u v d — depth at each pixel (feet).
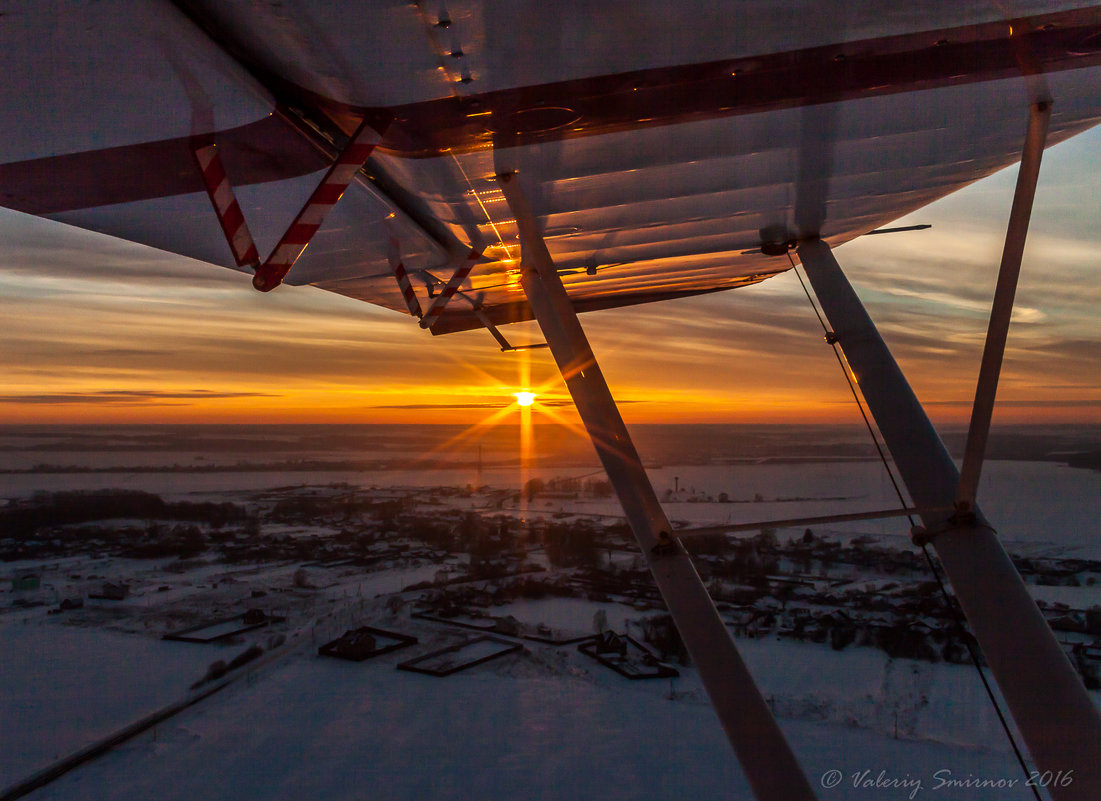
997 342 8.58
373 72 6.73
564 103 7.78
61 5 5.12
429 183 9.81
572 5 5.95
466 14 5.91
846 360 12.77
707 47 6.93
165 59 6.10
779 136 9.49
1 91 6.57
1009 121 9.55
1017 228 8.49
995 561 9.15
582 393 9.37
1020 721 8.27
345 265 14.39
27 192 9.17
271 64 6.70
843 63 7.52
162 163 8.66
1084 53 7.43
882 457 11.19
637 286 19.88
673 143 9.23
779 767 7.42
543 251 9.57
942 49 7.30
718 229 13.84
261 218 10.91
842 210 13.44
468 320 20.62
